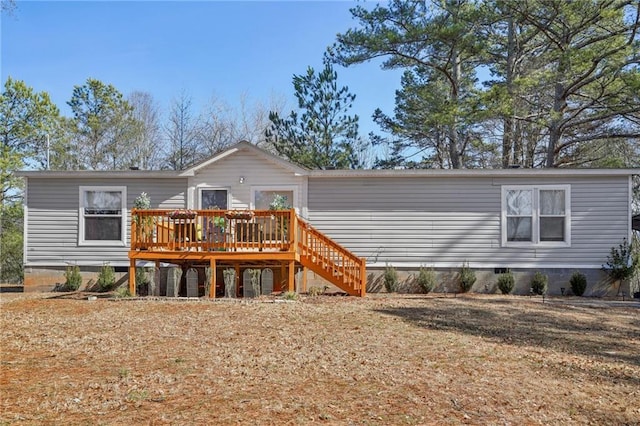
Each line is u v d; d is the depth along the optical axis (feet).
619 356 23.54
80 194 48.70
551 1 59.00
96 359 21.21
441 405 15.94
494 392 17.42
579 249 46.42
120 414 14.82
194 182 48.29
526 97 70.28
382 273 47.47
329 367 20.03
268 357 21.48
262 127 107.86
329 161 69.62
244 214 39.17
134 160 103.09
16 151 84.07
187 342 24.31
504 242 46.96
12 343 24.32
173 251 39.86
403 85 78.84
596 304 39.50
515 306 37.35
